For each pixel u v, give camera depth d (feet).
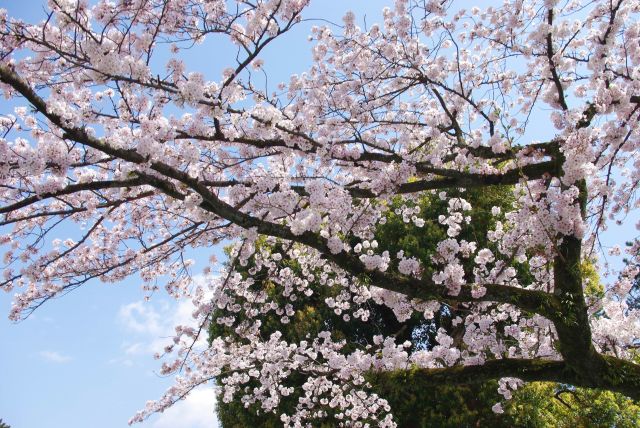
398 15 17.24
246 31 13.62
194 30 13.87
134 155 11.46
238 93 13.85
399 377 16.96
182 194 12.78
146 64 11.82
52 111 10.18
